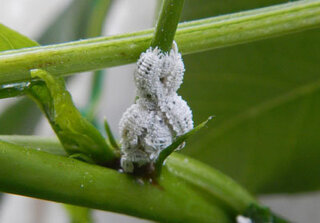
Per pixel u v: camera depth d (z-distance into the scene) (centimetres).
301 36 8
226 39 6
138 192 6
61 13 11
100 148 6
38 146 6
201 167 7
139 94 6
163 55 6
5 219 16
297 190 9
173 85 6
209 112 8
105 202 6
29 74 6
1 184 5
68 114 6
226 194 7
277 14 6
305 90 8
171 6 5
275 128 8
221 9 8
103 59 6
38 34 11
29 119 10
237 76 8
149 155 6
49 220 16
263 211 7
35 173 5
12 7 15
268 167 9
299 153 9
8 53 5
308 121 8
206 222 6
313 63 8
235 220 7
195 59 8
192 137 8
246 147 9
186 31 6
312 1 6
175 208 6
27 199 16
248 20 6
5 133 10
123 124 6
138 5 14
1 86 6
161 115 6
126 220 15
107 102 15
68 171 6
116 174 6
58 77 6
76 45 6
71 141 6
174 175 6
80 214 8
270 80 8
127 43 6
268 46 8
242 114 8
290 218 13
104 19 9
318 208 13
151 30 6
